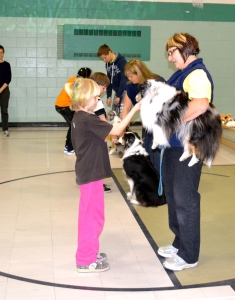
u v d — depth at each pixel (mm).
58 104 6977
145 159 4562
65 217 4359
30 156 7156
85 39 10031
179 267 3229
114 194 5129
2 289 2943
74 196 5055
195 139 2926
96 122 2992
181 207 3141
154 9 10102
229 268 3291
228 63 10445
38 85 10102
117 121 6664
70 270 3238
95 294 2889
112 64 6918
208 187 5508
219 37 10320
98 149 3057
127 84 4367
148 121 2934
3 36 9820
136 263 3354
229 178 5941
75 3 9883
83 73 5387
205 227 4152
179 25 10219
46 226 4109
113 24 10062
